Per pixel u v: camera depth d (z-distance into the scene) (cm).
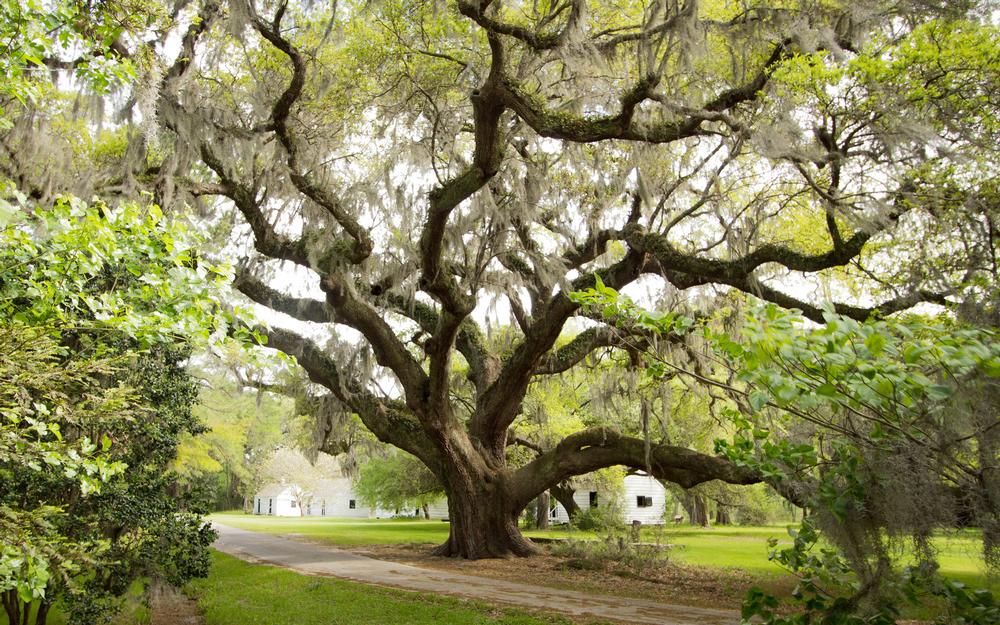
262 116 1270
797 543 358
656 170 1387
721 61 1247
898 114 957
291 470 6331
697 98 1248
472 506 1834
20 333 429
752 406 293
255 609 1152
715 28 1084
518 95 1053
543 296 1786
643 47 1061
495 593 1242
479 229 1559
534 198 1394
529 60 1269
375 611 1082
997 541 307
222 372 1719
